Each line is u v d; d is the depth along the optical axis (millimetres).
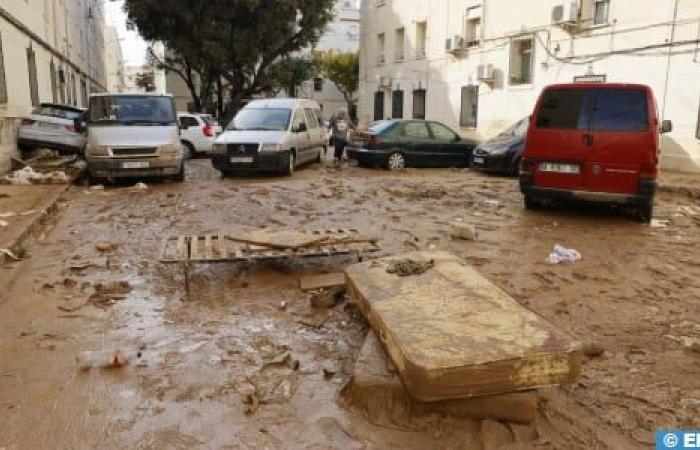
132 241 7812
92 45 44469
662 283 6156
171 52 36625
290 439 3227
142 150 12711
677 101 15844
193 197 11383
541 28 20188
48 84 22031
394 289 4402
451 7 25391
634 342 4559
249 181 13883
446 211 10180
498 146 15352
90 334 4664
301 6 31203
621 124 8742
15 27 16375
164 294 5641
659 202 11891
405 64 29734
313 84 52375
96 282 6008
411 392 3205
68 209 10219
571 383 3588
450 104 26047
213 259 5703
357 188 12750
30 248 7457
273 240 6211
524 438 3219
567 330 4805
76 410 3510
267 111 15602
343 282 5707
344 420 3406
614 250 7551
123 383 3846
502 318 3770
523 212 10148
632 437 3258
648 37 16453
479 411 3340
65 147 16328
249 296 5570
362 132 16953
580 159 8977
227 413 3488
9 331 4715
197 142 20500
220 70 32750
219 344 4469
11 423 3359
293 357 4250
